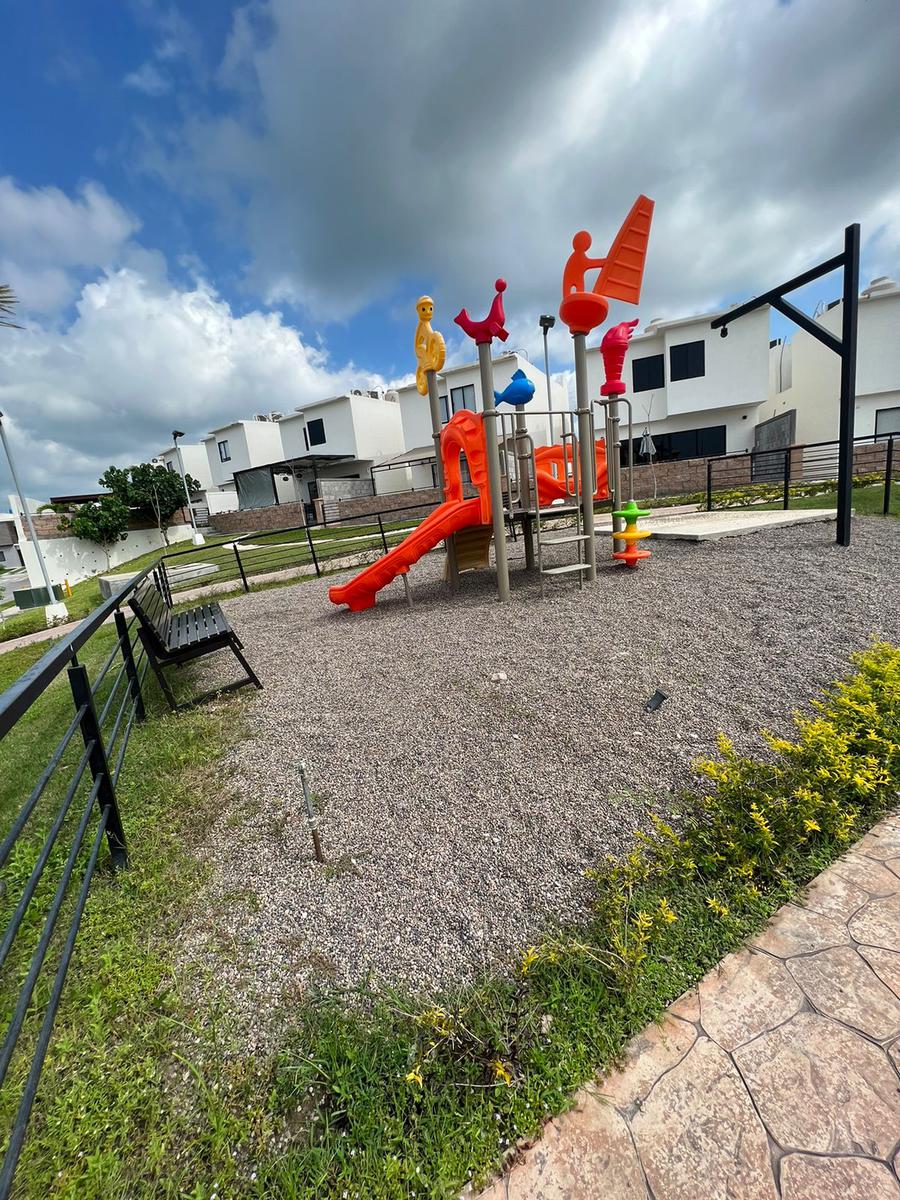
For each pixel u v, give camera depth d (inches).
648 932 64.1
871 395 725.3
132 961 69.3
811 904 66.0
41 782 60.0
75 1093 53.8
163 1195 45.7
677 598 185.6
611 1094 49.1
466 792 96.5
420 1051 54.8
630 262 211.0
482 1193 43.4
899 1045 49.9
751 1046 51.5
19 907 50.8
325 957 67.7
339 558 446.6
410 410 957.2
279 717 137.9
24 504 593.6
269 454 1275.8
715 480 679.7
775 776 86.3
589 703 121.9
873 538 230.5
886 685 101.9
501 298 189.6
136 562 859.4
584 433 209.3
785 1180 41.7
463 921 70.6
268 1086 53.7
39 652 307.9
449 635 184.2
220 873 84.2
